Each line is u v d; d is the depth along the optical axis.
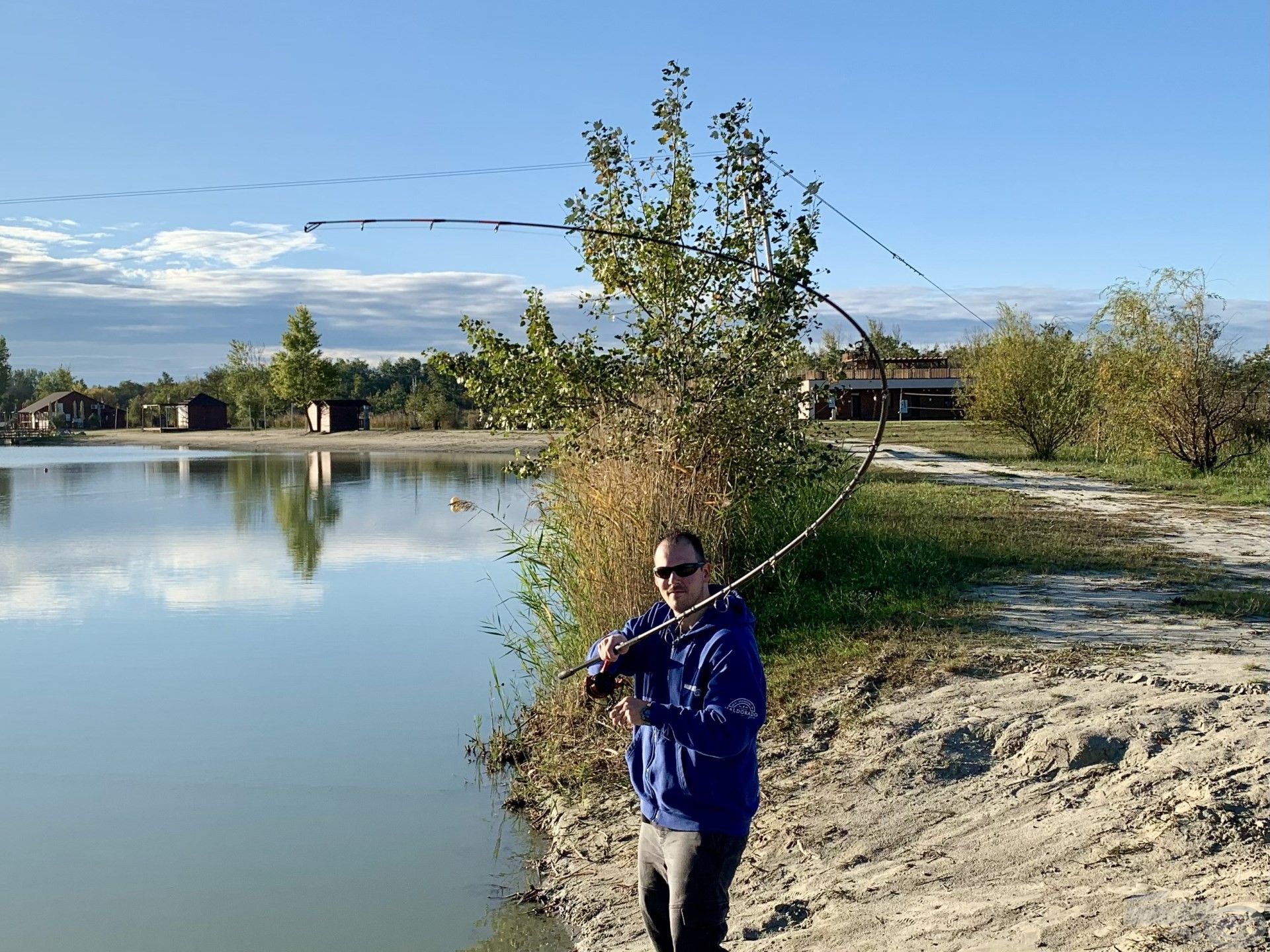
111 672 11.27
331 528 23.77
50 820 7.26
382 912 5.89
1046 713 6.63
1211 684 6.70
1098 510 17.14
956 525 15.03
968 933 4.33
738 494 10.84
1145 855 4.72
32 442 84.69
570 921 5.68
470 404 79.19
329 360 79.06
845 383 50.38
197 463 50.22
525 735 8.54
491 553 19.72
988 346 32.16
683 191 11.16
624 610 9.20
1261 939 3.67
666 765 3.55
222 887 6.18
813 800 6.30
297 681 10.79
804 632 9.37
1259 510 17.11
